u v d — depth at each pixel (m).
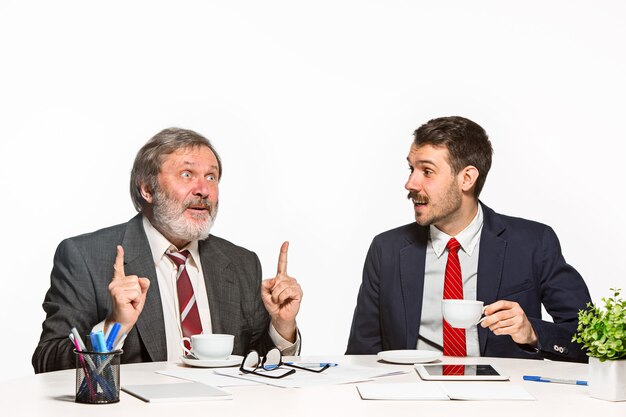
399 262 2.69
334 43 3.95
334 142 3.92
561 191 3.82
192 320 2.40
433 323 2.62
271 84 3.92
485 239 2.64
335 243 3.88
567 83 3.85
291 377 1.70
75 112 3.72
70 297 2.29
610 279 3.77
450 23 3.94
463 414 1.32
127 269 2.35
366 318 2.75
